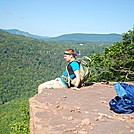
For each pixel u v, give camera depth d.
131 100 3.81
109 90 5.55
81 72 5.55
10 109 71.69
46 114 3.80
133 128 3.20
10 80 111.12
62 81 5.78
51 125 3.30
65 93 5.16
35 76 125.75
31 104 4.45
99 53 15.35
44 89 5.64
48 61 150.12
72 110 3.94
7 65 126.25
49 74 133.38
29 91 104.38
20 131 9.84
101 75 14.88
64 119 3.53
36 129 3.24
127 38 15.37
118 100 4.00
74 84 5.62
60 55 165.62
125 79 13.97
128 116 3.64
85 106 4.18
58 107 4.11
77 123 3.36
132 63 14.71
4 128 45.94
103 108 4.06
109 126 3.25
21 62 138.25
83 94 5.10
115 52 14.93
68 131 3.08
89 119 3.52
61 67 149.38
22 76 119.44
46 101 4.46
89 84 6.32
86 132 3.01
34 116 3.72
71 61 5.62
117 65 14.95
